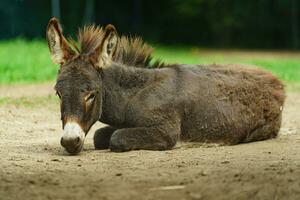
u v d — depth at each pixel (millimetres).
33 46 43656
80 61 12969
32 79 30000
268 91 15156
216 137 14492
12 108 20031
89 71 12875
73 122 12469
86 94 12664
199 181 10008
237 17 63875
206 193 9422
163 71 14242
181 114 14102
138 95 13812
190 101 14172
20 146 14336
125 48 14266
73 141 12383
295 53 56094
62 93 12609
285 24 63938
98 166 11531
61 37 13102
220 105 14484
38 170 11094
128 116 13742
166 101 13906
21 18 55375
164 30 63375
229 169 10875
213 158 12320
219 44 63719
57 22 13070
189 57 45781
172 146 13883
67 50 13109
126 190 9602
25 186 9836
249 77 15055
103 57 13055
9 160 12141
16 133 16438
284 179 10008
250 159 12109
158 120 13773
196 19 63812
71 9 57719
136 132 13578
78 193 9477
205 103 14336
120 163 11836
